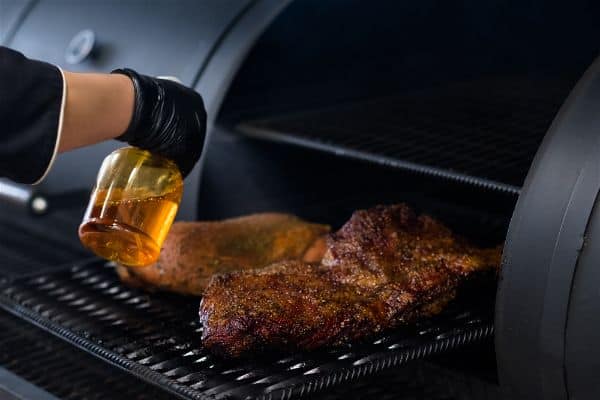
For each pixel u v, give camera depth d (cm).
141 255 154
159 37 224
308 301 164
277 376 155
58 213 254
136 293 199
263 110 236
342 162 244
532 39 262
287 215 209
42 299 194
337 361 159
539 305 146
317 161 241
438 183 241
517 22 260
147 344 172
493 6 261
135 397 191
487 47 266
